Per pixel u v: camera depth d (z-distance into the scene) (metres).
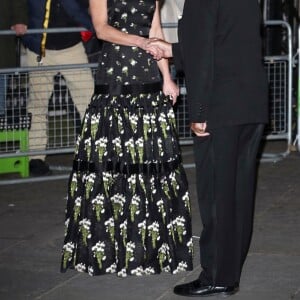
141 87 5.65
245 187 5.27
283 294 5.45
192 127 5.12
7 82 8.18
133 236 5.71
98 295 5.54
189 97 5.02
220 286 5.36
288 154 9.11
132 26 5.61
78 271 5.91
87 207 5.74
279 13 9.71
